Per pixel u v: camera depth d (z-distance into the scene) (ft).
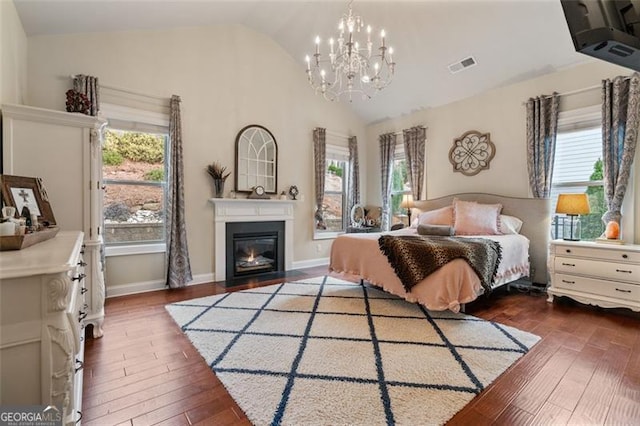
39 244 4.50
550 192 12.26
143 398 5.25
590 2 3.07
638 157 10.16
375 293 11.60
